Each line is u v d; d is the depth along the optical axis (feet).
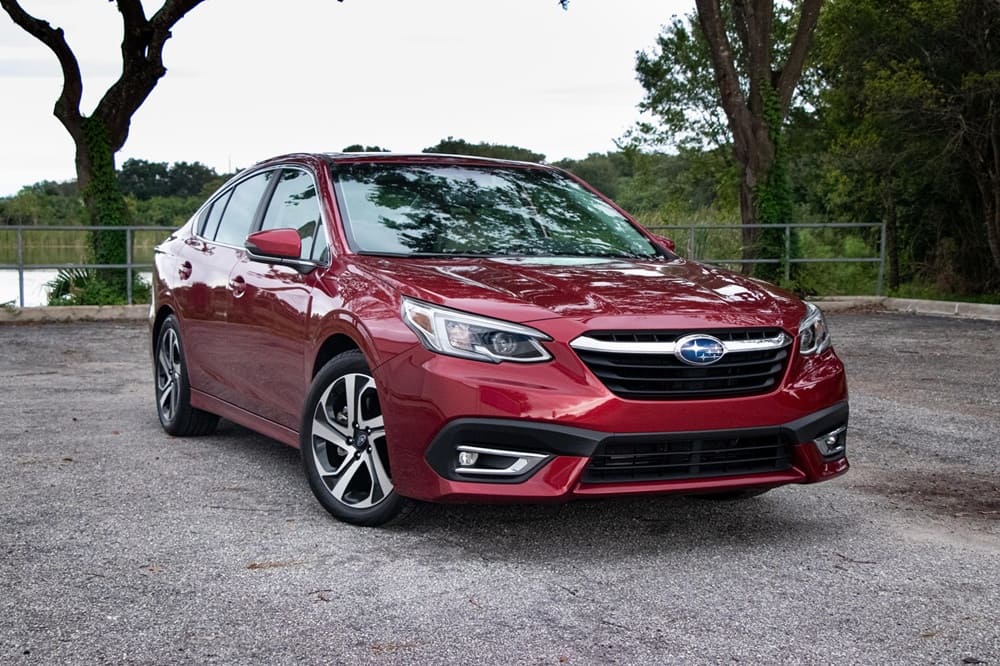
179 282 20.39
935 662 9.89
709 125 103.40
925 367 32.96
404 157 18.03
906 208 73.77
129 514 14.92
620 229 17.69
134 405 25.08
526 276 14.17
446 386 12.62
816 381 13.79
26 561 12.68
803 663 9.81
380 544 13.47
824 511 15.56
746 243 60.80
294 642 10.21
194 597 11.44
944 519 15.21
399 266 14.47
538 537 13.88
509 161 19.20
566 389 12.46
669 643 10.25
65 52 57.77
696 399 12.87
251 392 17.42
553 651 10.03
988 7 57.00
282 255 15.66
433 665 9.69
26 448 19.67
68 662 9.69
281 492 16.29
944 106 60.13
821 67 71.97
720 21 59.88
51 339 41.42
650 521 14.79
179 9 60.03
